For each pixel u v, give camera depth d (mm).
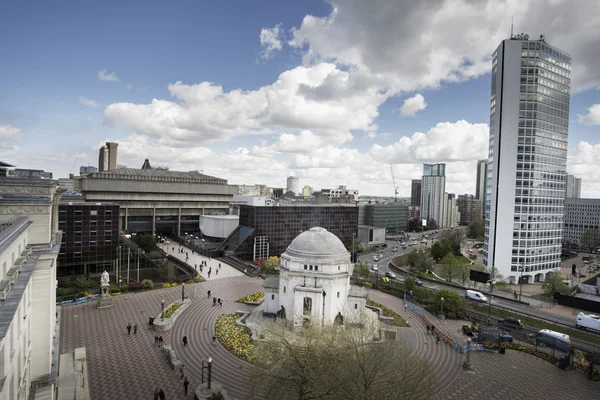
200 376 58312
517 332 84500
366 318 80562
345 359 46719
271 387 47031
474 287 128250
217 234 180250
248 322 80750
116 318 81500
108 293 89312
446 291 97062
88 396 51000
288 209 157875
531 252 140625
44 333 49375
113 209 125000
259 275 125062
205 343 70625
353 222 180500
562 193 148750
